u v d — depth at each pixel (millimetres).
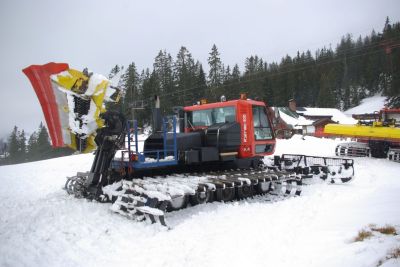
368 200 7164
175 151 7355
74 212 6191
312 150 18906
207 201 7324
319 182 10531
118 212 6148
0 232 5254
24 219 5848
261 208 7062
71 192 7805
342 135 17953
